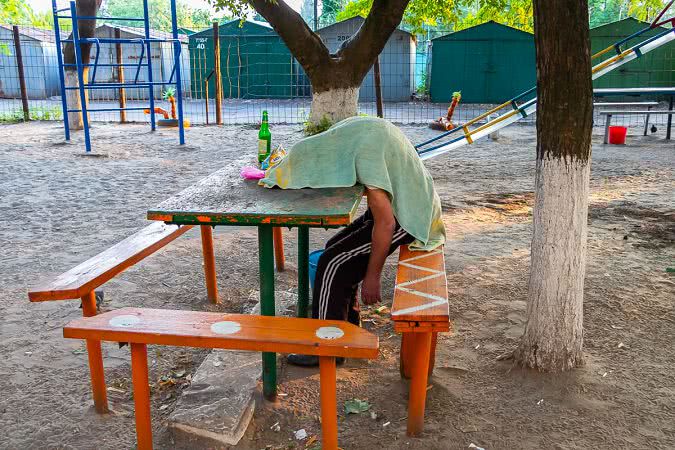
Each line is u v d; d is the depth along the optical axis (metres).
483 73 24.89
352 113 11.42
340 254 3.41
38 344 3.98
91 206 7.87
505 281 4.99
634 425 2.98
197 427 2.93
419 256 3.46
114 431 3.07
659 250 5.78
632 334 3.94
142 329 2.63
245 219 2.91
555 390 3.27
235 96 28.00
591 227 6.68
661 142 13.98
